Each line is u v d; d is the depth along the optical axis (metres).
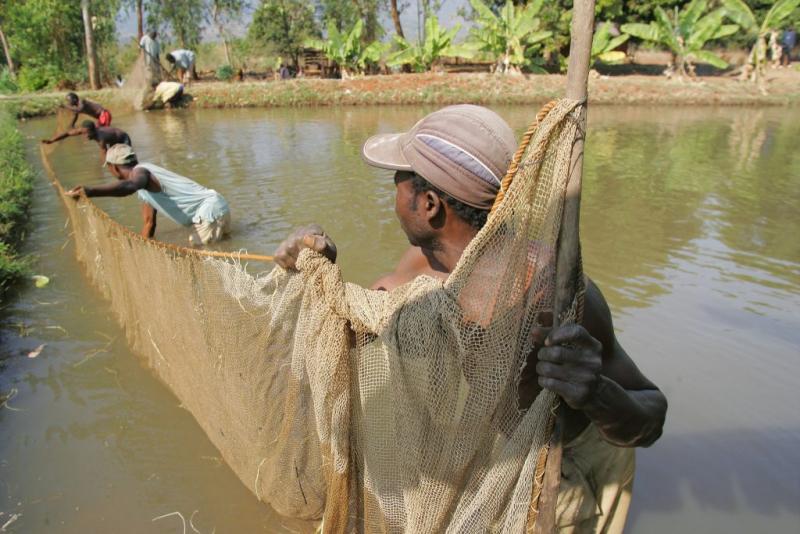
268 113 18.70
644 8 26.72
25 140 13.27
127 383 3.68
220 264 2.36
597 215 7.14
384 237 6.11
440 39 24.94
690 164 10.28
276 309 2.02
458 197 1.47
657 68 30.55
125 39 30.89
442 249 1.59
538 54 28.42
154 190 5.68
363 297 1.63
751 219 6.99
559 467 1.40
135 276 3.54
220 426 2.79
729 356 3.91
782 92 21.30
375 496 1.79
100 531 2.60
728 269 5.42
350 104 21.05
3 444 3.14
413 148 1.50
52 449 3.11
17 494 2.81
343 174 9.06
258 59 32.53
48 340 4.22
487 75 22.62
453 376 1.48
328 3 29.52
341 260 5.50
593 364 1.28
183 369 3.13
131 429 3.26
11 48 25.97
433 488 1.56
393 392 1.59
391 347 1.52
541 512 1.42
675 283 5.09
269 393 2.22
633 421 1.41
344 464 1.81
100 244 4.52
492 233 1.35
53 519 2.66
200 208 5.96
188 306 2.74
